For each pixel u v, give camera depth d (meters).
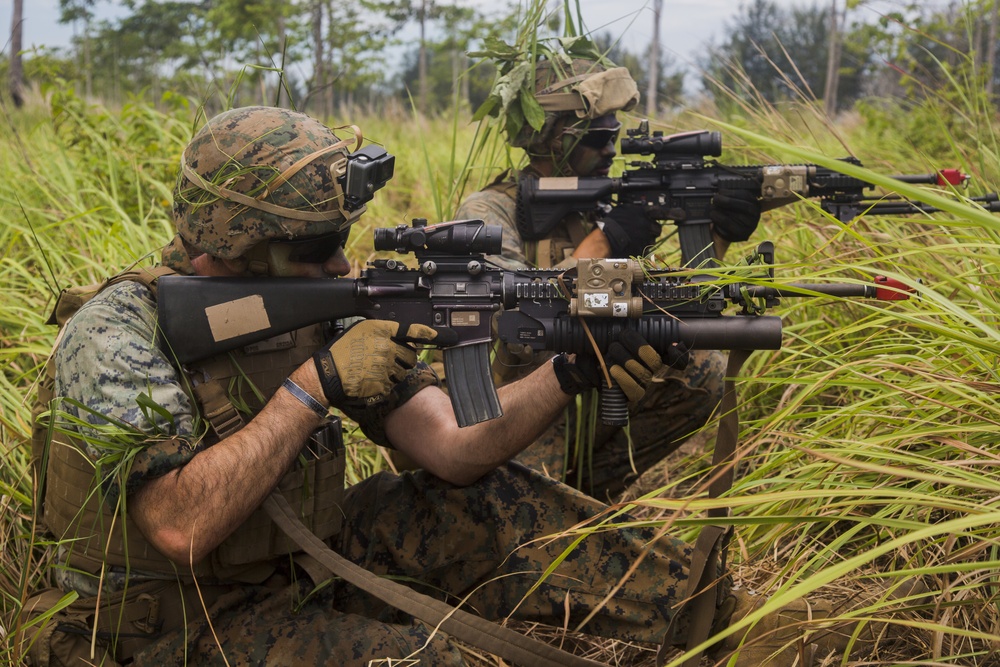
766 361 3.63
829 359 3.19
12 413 3.08
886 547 1.53
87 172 5.20
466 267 2.24
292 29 15.31
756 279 2.12
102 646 2.11
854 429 2.81
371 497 2.53
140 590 2.12
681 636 2.31
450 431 2.42
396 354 2.18
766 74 10.86
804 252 3.90
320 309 2.20
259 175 2.10
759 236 4.50
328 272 2.34
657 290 2.19
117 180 5.13
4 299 4.00
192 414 2.18
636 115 4.75
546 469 3.09
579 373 2.26
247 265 2.23
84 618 2.09
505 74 3.42
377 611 2.46
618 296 2.15
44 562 2.54
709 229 3.44
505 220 3.34
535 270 2.28
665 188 3.40
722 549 2.30
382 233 2.22
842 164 1.55
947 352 2.53
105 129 5.48
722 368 3.21
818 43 26.45
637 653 2.61
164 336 2.14
